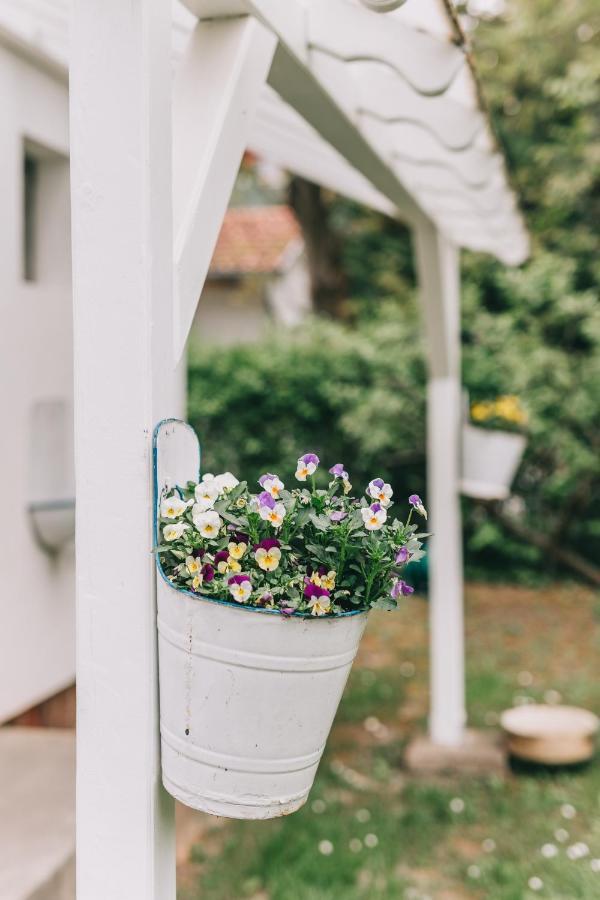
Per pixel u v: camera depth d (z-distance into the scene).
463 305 7.94
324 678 1.36
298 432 8.45
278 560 1.34
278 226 13.77
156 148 1.46
